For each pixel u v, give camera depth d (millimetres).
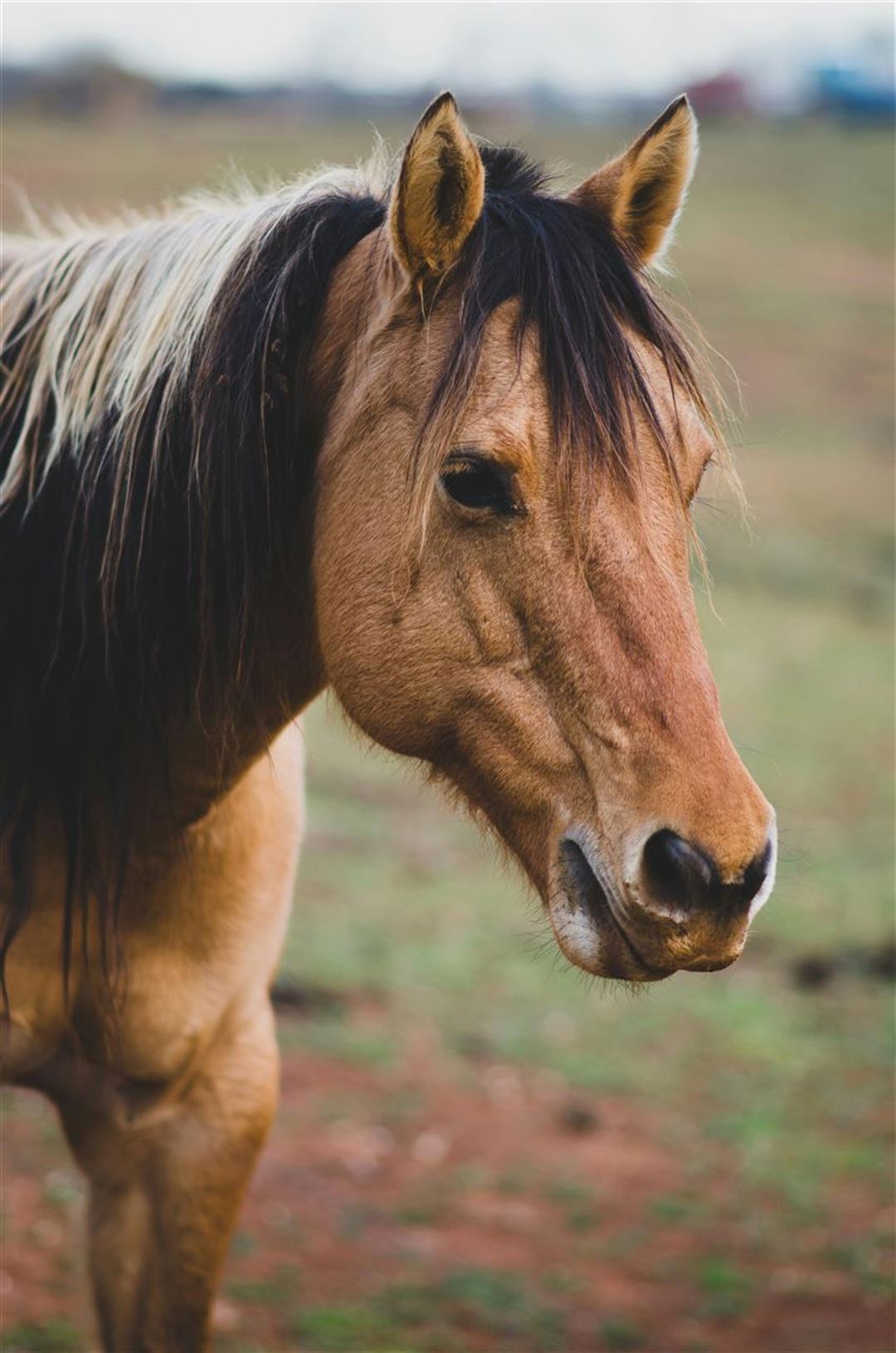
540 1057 7605
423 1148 6559
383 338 3004
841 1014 8469
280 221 3209
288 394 3145
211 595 3160
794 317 32594
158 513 3195
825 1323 5441
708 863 2619
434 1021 7902
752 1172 6551
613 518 2777
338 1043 7445
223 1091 3680
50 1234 5500
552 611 2797
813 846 11172
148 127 42250
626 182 3186
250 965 3639
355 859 10328
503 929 9312
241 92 49812
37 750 3328
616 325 2881
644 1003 8484
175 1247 3689
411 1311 5273
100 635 3260
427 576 2904
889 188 45781
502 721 2873
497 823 3025
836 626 17797
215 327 3115
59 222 4016
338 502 3047
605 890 2746
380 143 3570
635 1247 5891
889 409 27891
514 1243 5855
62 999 3514
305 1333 5082
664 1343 5266
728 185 45219
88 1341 4848
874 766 13133
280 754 3750
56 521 3277
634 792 2715
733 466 3143
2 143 36438
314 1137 6539
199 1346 3773
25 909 3348
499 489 2795
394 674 2967
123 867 3336
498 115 47875
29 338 3410
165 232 3336
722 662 15906
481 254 2920
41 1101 6633
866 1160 6715
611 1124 6969
